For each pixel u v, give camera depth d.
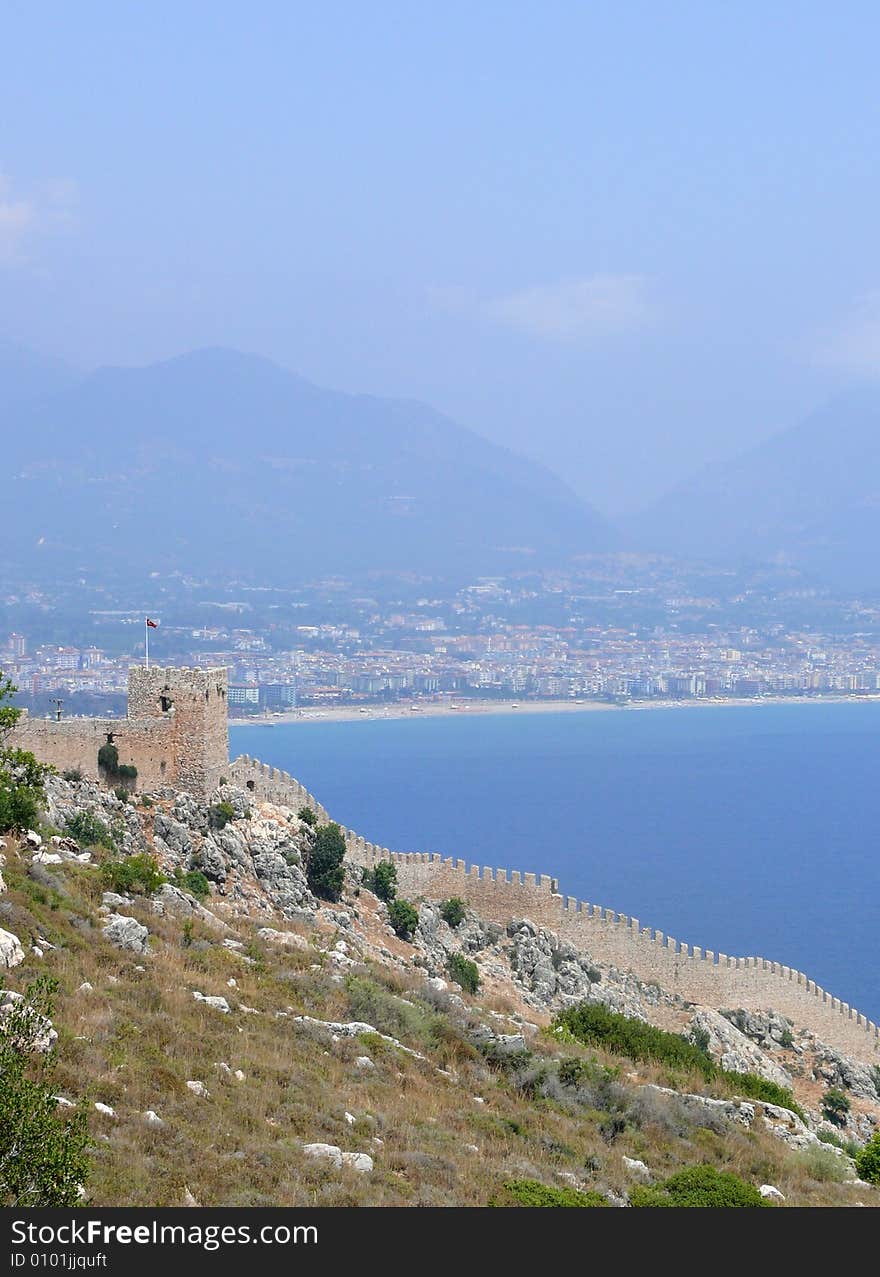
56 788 98.06
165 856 98.94
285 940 85.56
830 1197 67.19
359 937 105.12
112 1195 45.03
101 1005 58.97
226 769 111.00
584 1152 63.19
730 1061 120.94
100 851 86.81
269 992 70.06
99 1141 47.88
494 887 126.88
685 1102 77.38
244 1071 58.25
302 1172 50.28
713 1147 70.62
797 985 137.00
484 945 121.88
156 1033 58.38
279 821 110.88
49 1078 50.34
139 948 68.62
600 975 125.62
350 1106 58.69
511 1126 63.38
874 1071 131.75
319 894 109.94
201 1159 48.91
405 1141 56.91
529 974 119.69
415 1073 66.19
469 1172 55.59
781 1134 79.06
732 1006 132.75
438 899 125.12
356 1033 68.06
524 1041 79.38
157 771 105.88
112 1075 52.72
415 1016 73.62
